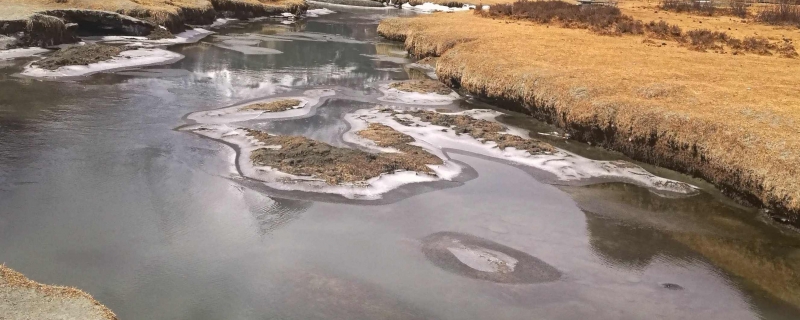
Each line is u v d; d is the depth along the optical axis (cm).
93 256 1093
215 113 1997
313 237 1199
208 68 2739
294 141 1705
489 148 1783
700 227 1336
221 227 1226
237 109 2055
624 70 2183
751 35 3052
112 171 1479
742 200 1444
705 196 1488
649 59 2434
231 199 1353
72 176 1438
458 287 1051
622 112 1750
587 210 1403
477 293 1036
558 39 2938
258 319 928
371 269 1093
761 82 2020
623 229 1316
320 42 3706
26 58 2628
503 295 1034
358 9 6103
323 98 2300
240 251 1134
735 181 1445
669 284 1102
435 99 2364
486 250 1185
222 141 1720
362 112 2112
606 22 3428
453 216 1325
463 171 1597
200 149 1652
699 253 1223
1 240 1130
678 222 1356
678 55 2556
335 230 1230
